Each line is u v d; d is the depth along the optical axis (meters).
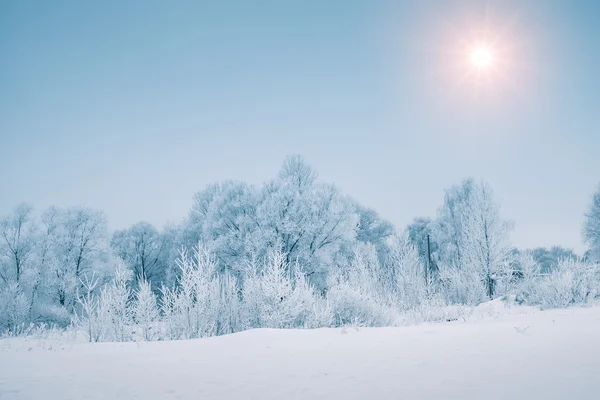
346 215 29.45
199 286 12.20
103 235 28.05
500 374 3.64
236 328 12.56
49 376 4.66
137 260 38.19
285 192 29.42
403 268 20.47
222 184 34.41
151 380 4.30
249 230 29.27
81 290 25.16
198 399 3.52
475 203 26.05
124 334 11.09
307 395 3.44
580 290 16.09
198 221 36.38
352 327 10.30
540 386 3.12
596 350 4.55
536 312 13.02
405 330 8.48
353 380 3.86
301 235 28.52
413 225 46.00
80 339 11.12
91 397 3.71
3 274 25.02
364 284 17.17
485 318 11.88
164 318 11.86
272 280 12.82
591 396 2.78
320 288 26.62
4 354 6.85
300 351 5.93
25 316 21.44
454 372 3.88
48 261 25.53
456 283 21.98
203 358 5.65
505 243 24.52
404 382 3.63
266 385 3.88
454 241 34.50
